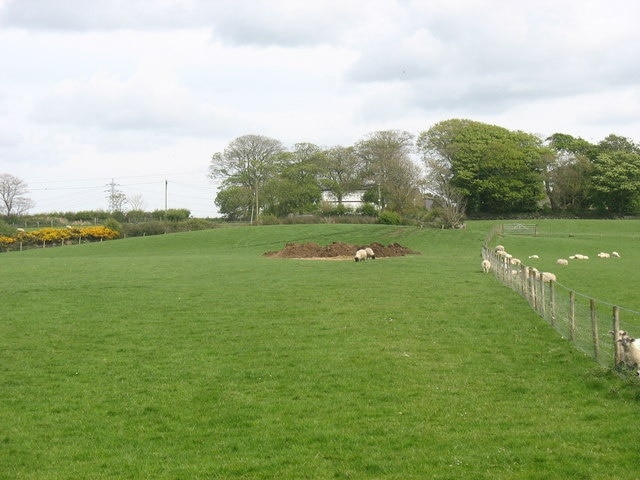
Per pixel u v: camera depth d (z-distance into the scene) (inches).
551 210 5925.2
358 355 954.7
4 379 864.3
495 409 711.1
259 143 6117.1
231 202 5821.9
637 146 6466.5
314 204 5994.1
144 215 5462.6
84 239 4434.1
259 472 563.2
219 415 716.7
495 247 3208.7
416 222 4867.1
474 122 6328.7
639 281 1819.6
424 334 1085.8
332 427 669.3
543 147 6225.4
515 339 1034.1
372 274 1925.4
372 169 5984.3
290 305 1362.0
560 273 2068.2
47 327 1176.2
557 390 769.6
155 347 1026.7
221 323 1196.5
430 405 730.8
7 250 4037.9
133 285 1683.1
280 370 885.2
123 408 748.0
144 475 565.9
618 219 5457.7
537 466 553.0
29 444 644.7
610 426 637.3
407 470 555.5
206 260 2536.9
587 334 1015.0
